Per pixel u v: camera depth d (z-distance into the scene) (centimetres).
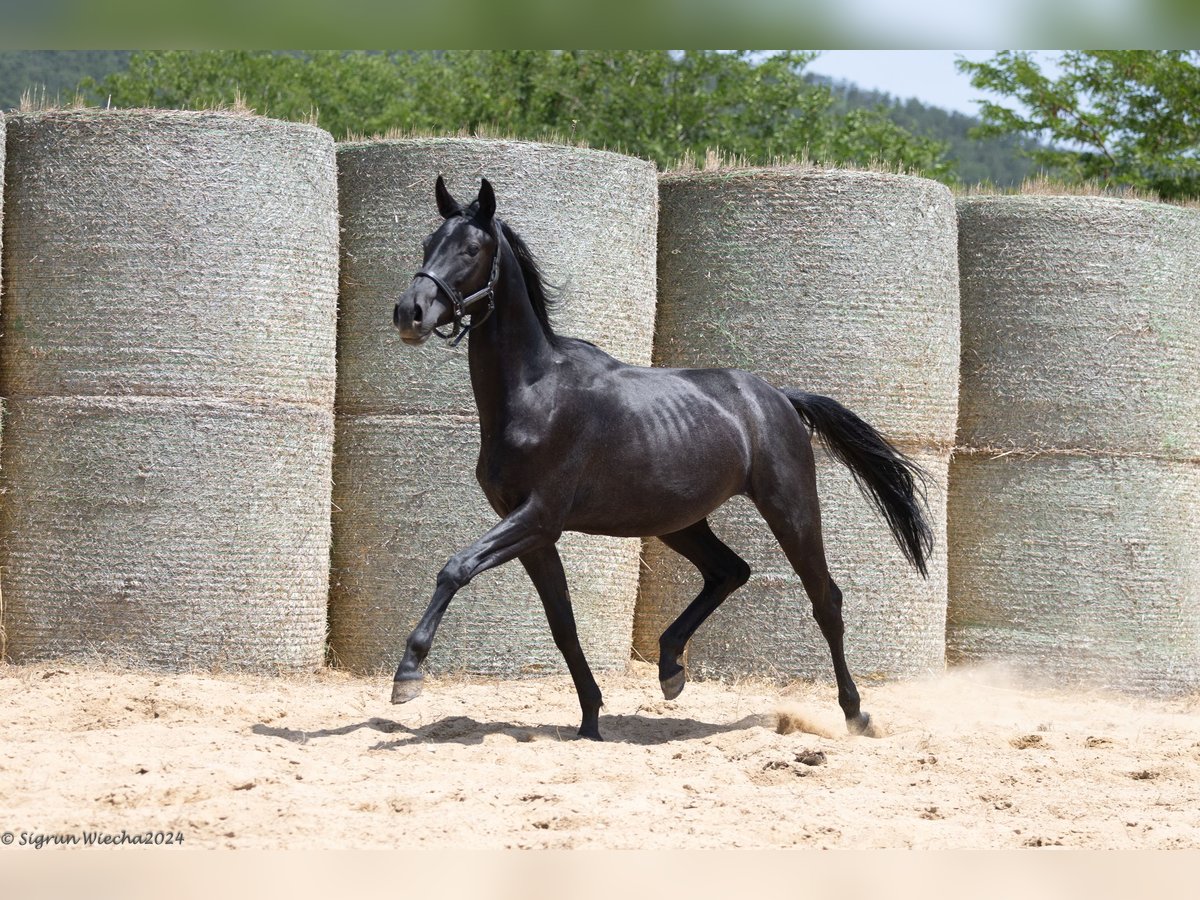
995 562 1458
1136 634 1427
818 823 743
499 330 950
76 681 1152
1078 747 1042
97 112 1243
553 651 1305
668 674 1058
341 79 4741
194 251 1234
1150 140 3170
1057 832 745
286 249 1262
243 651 1242
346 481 1325
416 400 1302
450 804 759
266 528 1248
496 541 931
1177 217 1468
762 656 1344
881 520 1359
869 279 1365
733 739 999
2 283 1269
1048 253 1455
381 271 1319
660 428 987
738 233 1376
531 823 727
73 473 1227
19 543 1241
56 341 1237
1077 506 1435
